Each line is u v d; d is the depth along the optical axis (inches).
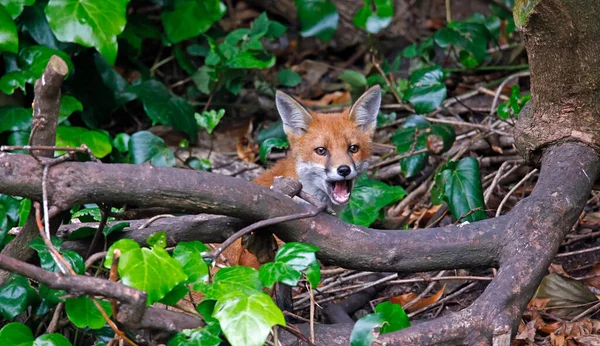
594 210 473.1
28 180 269.3
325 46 708.7
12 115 467.8
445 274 416.5
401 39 683.4
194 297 360.5
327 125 457.7
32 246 280.1
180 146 517.7
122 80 557.6
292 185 313.6
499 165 525.0
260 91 614.9
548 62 338.3
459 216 407.2
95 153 466.3
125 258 258.7
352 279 411.8
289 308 332.5
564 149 352.2
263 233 313.0
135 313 251.8
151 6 653.3
